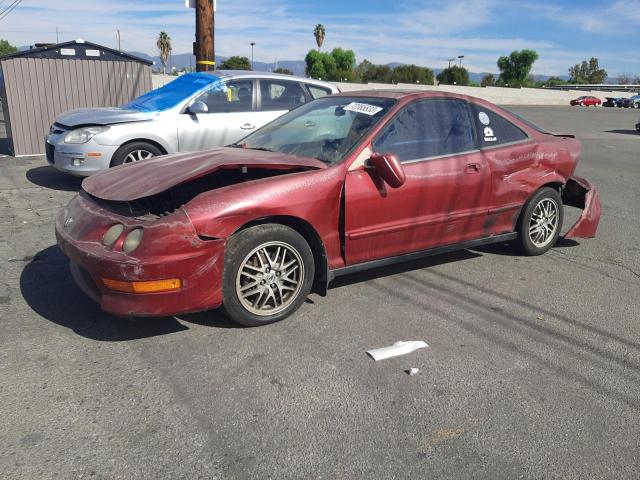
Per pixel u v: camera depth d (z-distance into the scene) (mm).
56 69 10172
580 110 42531
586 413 2965
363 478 2449
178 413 2863
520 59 69438
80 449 2576
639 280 4988
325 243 3982
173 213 3422
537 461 2588
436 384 3199
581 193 5820
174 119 7492
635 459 2621
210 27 9891
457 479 2459
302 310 4125
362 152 4109
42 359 3342
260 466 2502
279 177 3799
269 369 3305
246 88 7961
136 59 10805
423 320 4023
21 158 10016
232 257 3570
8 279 4531
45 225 6016
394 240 4352
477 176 4723
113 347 3510
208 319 3934
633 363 3510
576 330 3945
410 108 4473
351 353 3520
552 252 5715
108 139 7180
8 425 2729
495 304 4348
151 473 2441
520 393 3135
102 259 3312
